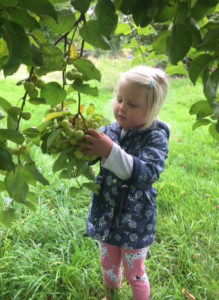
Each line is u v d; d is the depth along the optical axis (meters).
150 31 1.55
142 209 1.63
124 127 1.64
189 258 2.19
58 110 1.02
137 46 1.77
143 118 1.59
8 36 0.66
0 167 0.84
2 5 0.63
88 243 2.29
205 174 3.51
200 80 1.18
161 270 2.14
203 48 0.81
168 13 0.83
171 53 0.79
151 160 1.53
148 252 2.28
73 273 2.00
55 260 2.12
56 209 2.64
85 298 1.88
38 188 2.89
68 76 0.88
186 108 6.41
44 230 2.41
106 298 1.91
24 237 2.35
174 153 4.02
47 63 0.79
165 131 1.71
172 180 3.20
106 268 1.82
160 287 1.97
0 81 7.80
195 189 3.03
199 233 2.44
